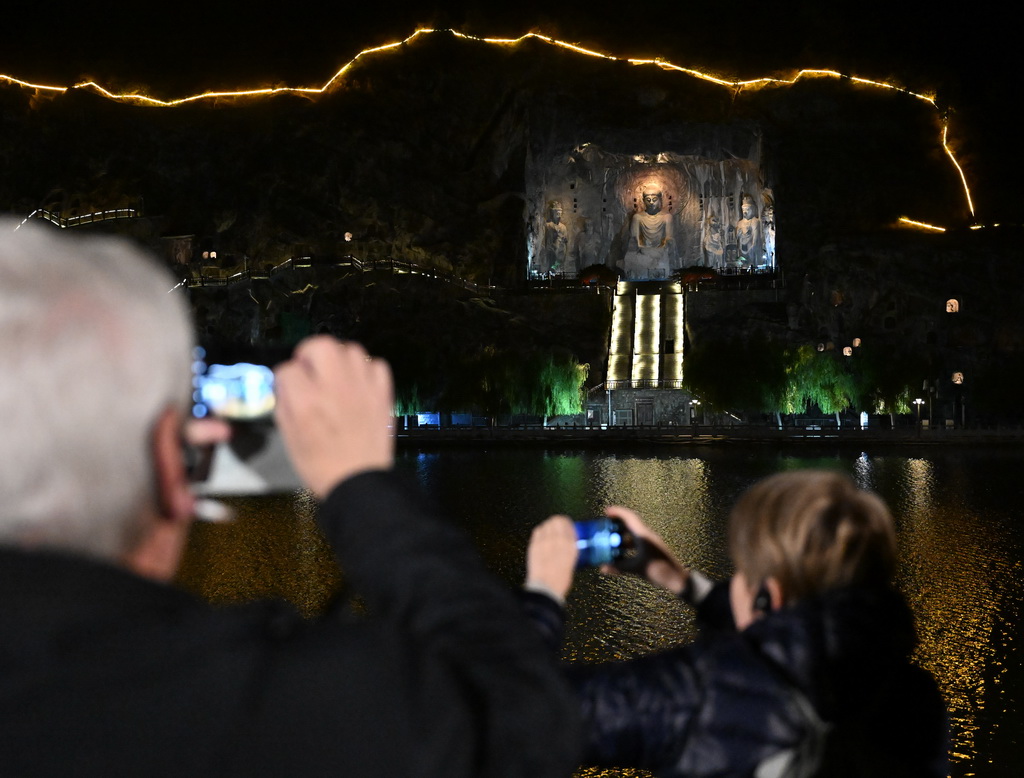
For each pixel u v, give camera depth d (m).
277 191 122.12
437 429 88.94
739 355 90.56
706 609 3.29
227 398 1.61
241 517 40.34
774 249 123.88
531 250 129.50
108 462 1.33
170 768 1.27
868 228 118.00
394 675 1.40
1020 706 15.97
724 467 61.72
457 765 1.36
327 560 30.34
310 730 1.32
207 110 127.31
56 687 1.26
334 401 1.68
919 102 123.38
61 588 1.29
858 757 2.62
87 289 1.37
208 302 114.50
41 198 122.88
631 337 112.94
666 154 127.62
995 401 87.69
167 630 1.36
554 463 65.81
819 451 75.19
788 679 2.58
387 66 129.12
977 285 102.06
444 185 126.25
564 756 1.52
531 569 2.80
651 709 2.59
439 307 114.25
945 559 29.38
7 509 1.29
